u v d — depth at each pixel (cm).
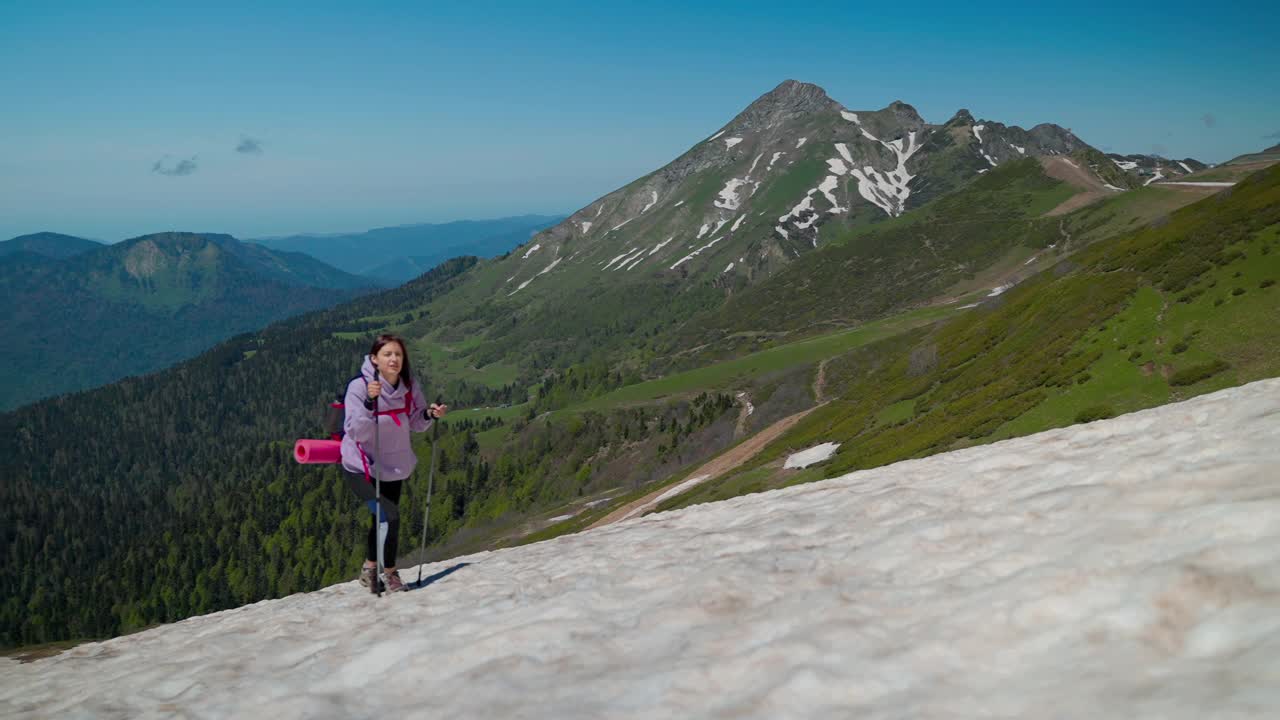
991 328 7638
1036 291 7681
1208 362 3953
